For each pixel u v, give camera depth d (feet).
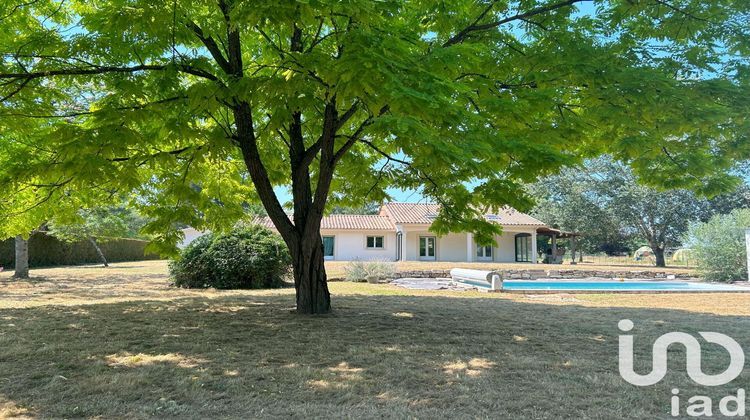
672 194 116.78
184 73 24.36
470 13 24.08
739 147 23.89
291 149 28.07
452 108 15.64
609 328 24.84
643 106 20.93
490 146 18.80
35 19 24.48
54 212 34.47
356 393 13.71
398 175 33.35
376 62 14.73
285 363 17.02
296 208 28.12
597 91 21.80
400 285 55.26
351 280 60.29
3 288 47.98
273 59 23.58
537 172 20.94
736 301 39.06
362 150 34.83
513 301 37.78
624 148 23.81
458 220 32.04
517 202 26.02
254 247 49.42
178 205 31.40
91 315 28.09
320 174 27.04
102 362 16.92
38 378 14.96
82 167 19.26
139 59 22.36
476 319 27.53
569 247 163.22
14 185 24.54
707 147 25.55
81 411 12.07
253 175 26.66
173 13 18.25
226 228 35.53
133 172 22.82
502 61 22.93
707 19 21.48
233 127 30.37
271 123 20.02
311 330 23.21
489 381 14.98
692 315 29.96
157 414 11.95
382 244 114.01
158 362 17.01
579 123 23.70
